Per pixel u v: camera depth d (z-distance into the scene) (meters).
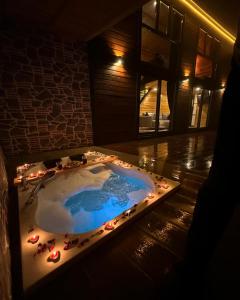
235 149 0.68
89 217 2.40
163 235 1.53
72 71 4.46
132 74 5.68
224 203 0.74
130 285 1.09
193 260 0.90
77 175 3.12
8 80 3.64
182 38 6.80
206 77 9.01
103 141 5.44
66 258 1.22
